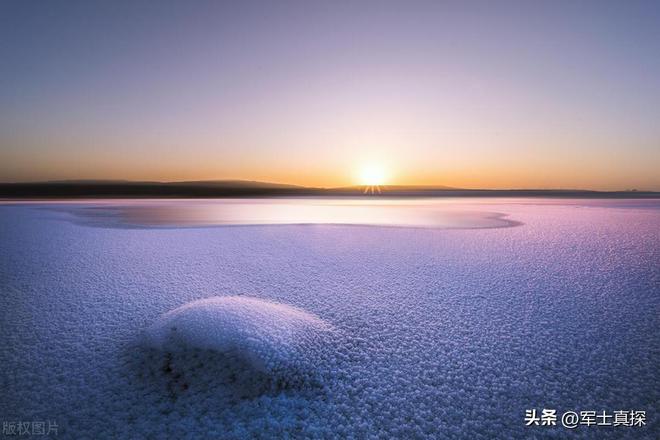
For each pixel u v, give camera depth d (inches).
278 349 147.6
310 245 422.6
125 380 141.9
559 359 159.5
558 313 210.2
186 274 290.7
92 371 147.6
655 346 169.8
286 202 1658.5
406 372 150.2
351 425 121.2
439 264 329.4
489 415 125.1
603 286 260.5
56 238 456.4
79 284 260.4
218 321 157.9
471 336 181.5
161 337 157.8
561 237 486.0
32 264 318.3
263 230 549.6
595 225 629.3
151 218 736.3
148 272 295.7
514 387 139.9
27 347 165.8
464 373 149.3
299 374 142.9
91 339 174.4
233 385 136.7
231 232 526.0
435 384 142.3
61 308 213.0
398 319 201.8
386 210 1072.2
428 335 182.4
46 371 147.0
